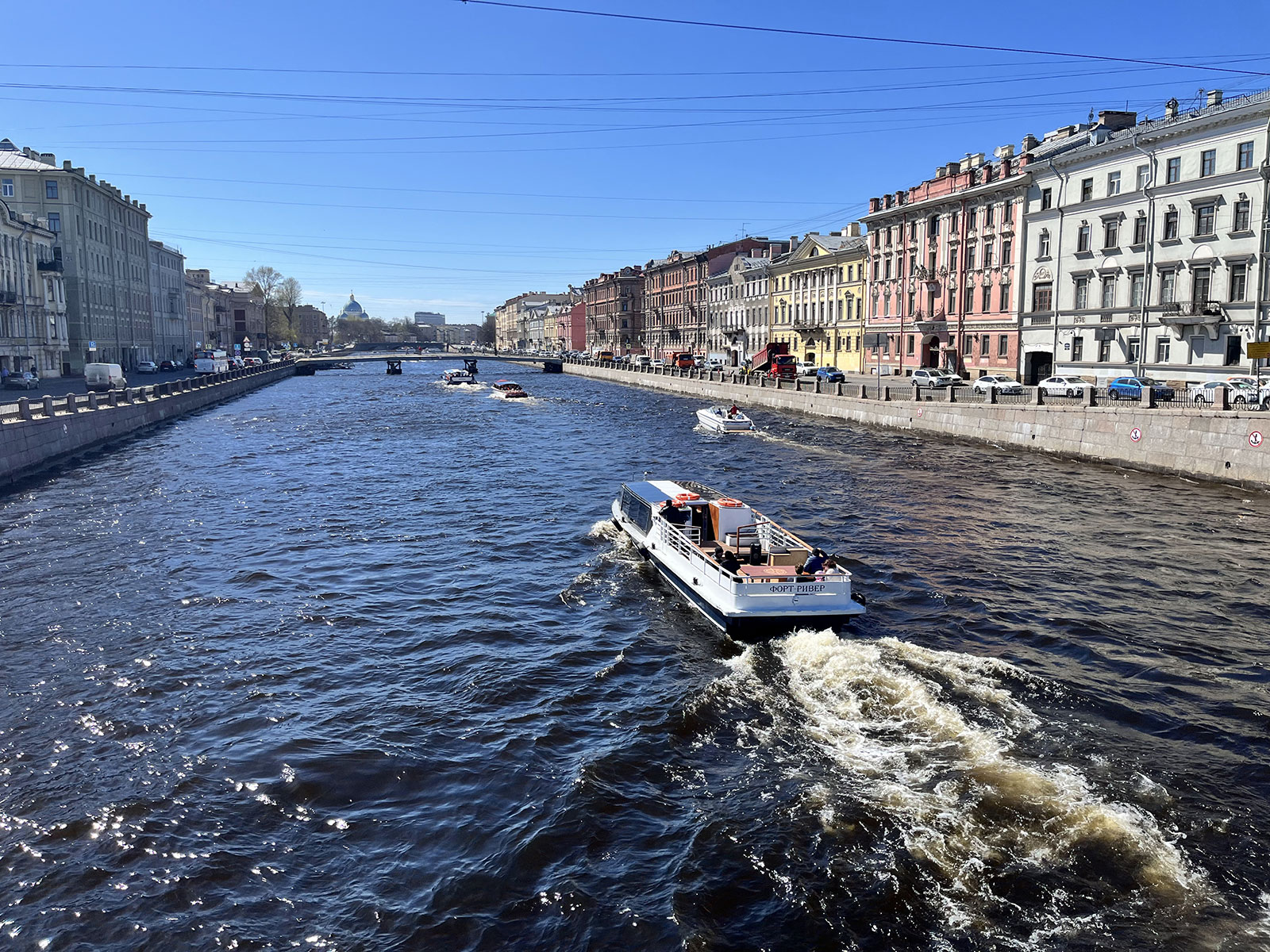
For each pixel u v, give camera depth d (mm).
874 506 28109
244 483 33969
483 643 16484
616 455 41375
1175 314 50062
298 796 11258
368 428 55531
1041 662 15383
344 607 18531
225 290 182625
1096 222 56281
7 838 10367
